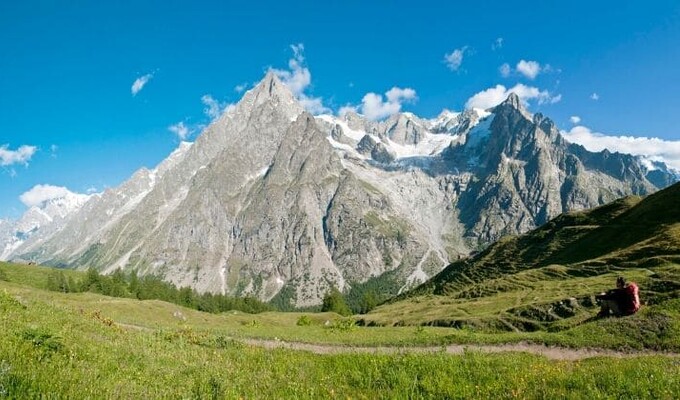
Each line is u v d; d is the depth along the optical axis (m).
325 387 15.48
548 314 62.50
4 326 16.31
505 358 21.80
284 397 13.73
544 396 13.60
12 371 10.66
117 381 12.95
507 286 103.38
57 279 195.50
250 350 24.41
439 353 23.25
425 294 175.38
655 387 14.02
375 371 17.83
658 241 87.50
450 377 16.59
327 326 62.38
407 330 58.44
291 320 124.44
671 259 74.75
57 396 10.13
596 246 117.50
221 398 13.03
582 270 94.06
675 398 13.11
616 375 15.57
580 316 46.50
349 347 35.00
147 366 16.45
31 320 20.30
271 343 36.62
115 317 56.59
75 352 15.14
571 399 13.31
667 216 103.00
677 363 18.78
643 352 28.02
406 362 19.19
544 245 148.88
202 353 21.77
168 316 83.31
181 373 16.30
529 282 101.38
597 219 142.12
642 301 48.09
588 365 19.53
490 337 34.97
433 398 14.41
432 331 56.84
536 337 33.03
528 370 17.56
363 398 14.23
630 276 67.56
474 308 84.50
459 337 35.50
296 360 20.97
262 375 17.27
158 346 21.95
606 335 30.86
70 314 27.02
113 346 18.88
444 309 95.12
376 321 105.44
